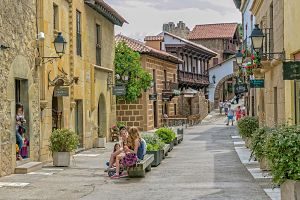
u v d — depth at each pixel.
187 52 57.16
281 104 16.17
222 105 62.78
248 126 23.34
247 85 31.33
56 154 17.09
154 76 43.50
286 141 8.05
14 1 15.48
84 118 24.31
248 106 33.12
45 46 18.23
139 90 35.78
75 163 18.30
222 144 27.66
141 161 14.61
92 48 26.25
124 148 14.63
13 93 15.41
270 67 18.31
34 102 17.38
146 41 50.84
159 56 43.72
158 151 17.69
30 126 16.88
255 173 14.52
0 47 14.31
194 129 43.31
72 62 21.97
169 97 47.31
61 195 11.59
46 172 15.56
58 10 20.14
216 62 75.62
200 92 58.03
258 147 14.48
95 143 25.84
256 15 24.08
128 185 13.01
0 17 14.31
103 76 28.50
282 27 15.78
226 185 12.58
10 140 15.05
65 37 21.16
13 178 14.22
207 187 12.33
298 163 7.88
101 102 28.61
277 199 10.29
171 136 24.19
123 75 34.41
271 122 18.58
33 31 17.33
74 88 22.31
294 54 14.04
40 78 17.94
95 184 13.21
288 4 14.54
